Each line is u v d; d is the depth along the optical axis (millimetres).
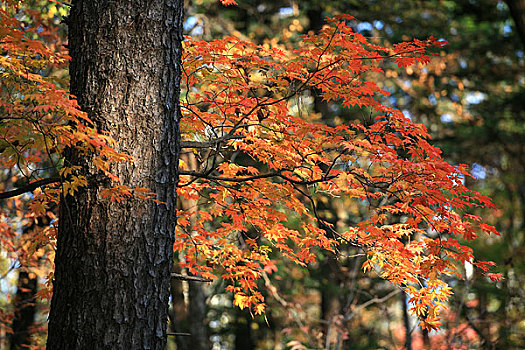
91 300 5098
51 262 11070
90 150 5324
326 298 18578
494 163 22859
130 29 5559
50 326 5176
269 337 25016
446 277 14781
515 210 23688
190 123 6945
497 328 16125
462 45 21469
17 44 5102
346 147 6000
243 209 7430
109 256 5180
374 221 6797
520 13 13758
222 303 22516
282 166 7164
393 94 22297
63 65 9078
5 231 10828
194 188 7445
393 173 6238
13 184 12367
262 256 7879
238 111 7164
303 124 6383
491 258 17344
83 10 5586
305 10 19750
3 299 15297
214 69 6672
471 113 23031
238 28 19672
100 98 5402
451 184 5992
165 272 5449
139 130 5445
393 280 7402
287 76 6598
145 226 5348
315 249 16797
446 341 14586
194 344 15547
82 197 5254
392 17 20516
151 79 5570
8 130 5145
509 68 22578
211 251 7816
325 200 17594
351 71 6293
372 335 18078
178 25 5891
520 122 23625
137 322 5184
